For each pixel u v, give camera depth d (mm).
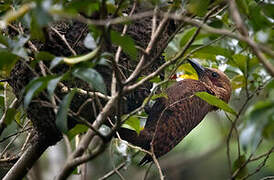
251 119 4496
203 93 6746
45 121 7301
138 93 8117
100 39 5168
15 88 7434
